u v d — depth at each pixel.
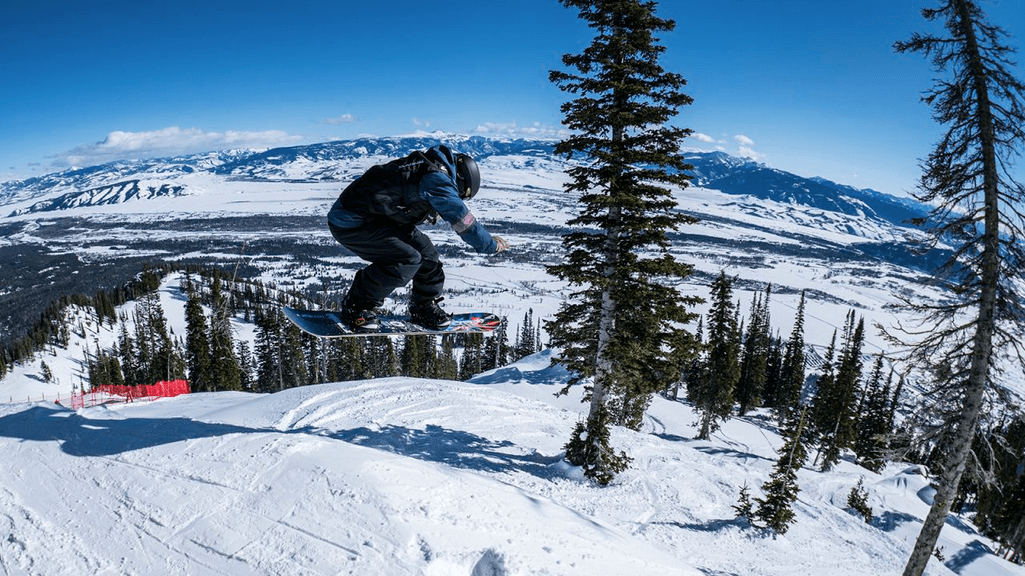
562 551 7.30
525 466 16.84
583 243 15.52
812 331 133.38
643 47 13.70
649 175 13.98
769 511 15.71
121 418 11.01
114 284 153.50
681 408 48.75
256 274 196.75
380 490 7.49
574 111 14.32
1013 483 29.11
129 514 6.82
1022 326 10.70
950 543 23.64
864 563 15.10
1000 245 10.76
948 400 11.60
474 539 6.98
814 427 45.78
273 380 56.28
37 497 7.17
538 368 49.84
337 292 159.12
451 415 20.53
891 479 33.31
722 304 38.50
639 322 15.17
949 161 11.07
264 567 5.97
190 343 48.94
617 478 16.83
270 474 7.81
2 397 66.44
